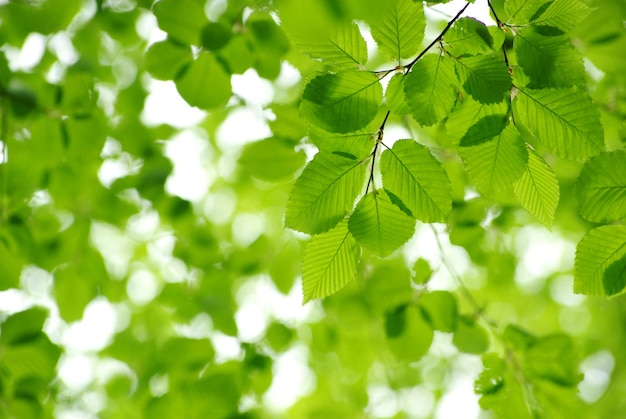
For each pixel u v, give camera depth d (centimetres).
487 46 108
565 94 108
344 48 108
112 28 151
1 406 135
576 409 126
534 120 109
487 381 126
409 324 133
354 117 108
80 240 168
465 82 108
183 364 149
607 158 109
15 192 139
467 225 140
